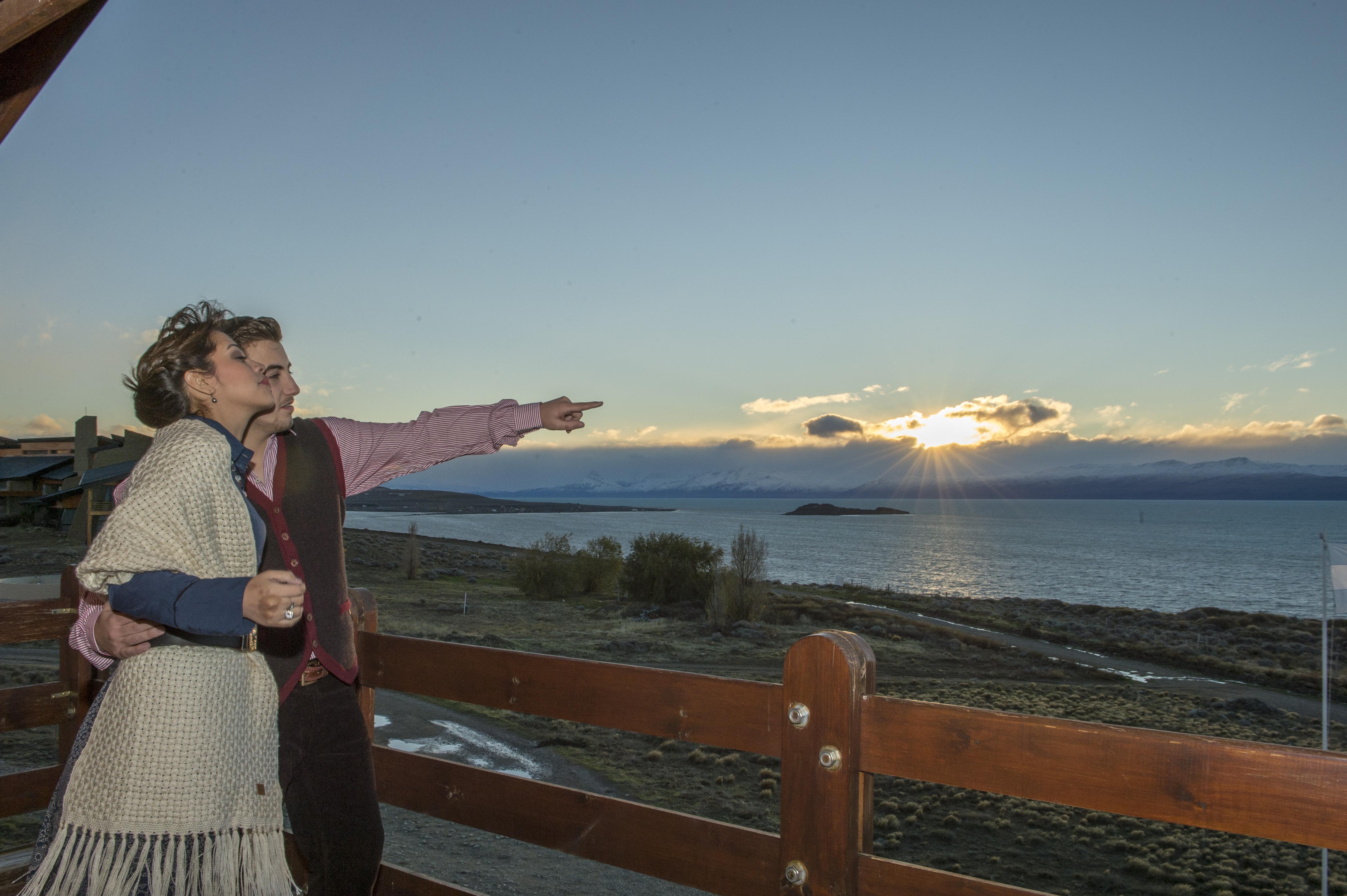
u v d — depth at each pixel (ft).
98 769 4.58
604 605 131.54
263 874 4.92
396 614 115.34
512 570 181.68
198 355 5.02
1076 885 35.06
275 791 5.09
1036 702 83.66
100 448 177.47
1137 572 385.09
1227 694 95.40
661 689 6.52
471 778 7.61
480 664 7.57
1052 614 182.29
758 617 124.98
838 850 5.58
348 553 197.36
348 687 6.20
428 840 29.55
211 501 4.67
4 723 9.17
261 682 5.06
